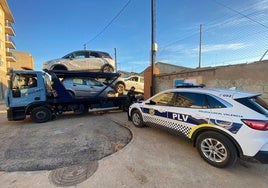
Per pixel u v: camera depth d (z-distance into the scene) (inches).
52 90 320.5
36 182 121.0
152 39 417.4
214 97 150.1
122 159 154.0
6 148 183.6
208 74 314.5
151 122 221.8
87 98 360.2
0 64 1167.6
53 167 142.7
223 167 136.9
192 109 163.0
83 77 371.9
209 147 146.4
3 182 121.4
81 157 160.6
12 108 288.7
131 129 246.7
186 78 357.4
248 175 130.0
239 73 269.9
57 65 370.6
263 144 119.2
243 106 132.3
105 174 130.1
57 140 206.5
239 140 127.3
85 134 229.0
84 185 117.0
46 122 307.1
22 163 149.8
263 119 120.9
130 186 115.8
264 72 242.1
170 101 193.9
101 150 176.4
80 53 402.9
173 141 198.4
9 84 285.3
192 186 116.2
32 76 299.3
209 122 145.3
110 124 283.4
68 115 374.0
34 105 302.5
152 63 425.4
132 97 411.2
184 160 152.6
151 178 124.9
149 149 175.8
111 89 406.6
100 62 414.3
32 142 200.8
